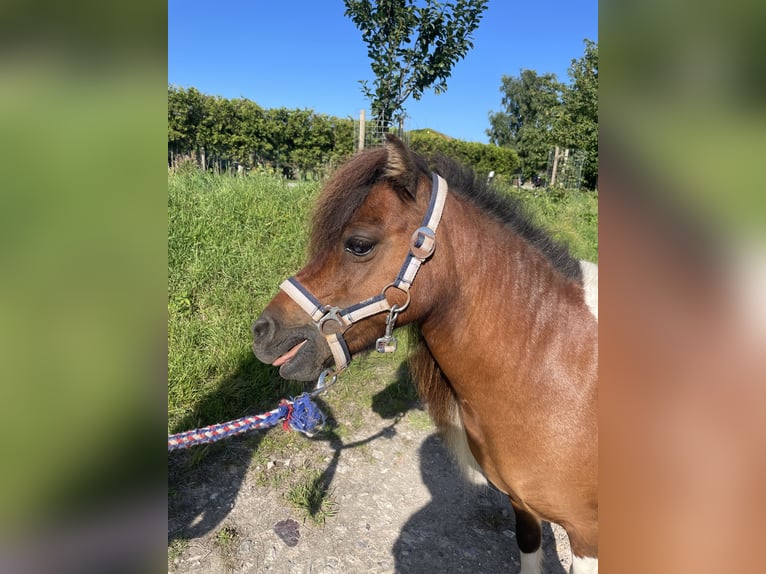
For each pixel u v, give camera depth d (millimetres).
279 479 2902
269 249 4984
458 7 5910
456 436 2172
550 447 1610
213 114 12062
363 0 6031
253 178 6715
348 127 13281
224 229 5062
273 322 1618
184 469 2875
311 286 1600
